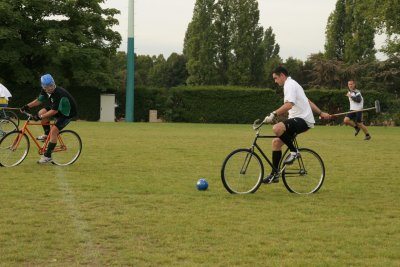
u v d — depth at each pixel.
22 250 5.44
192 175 10.64
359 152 16.22
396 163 13.45
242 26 60.62
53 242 5.74
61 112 11.14
